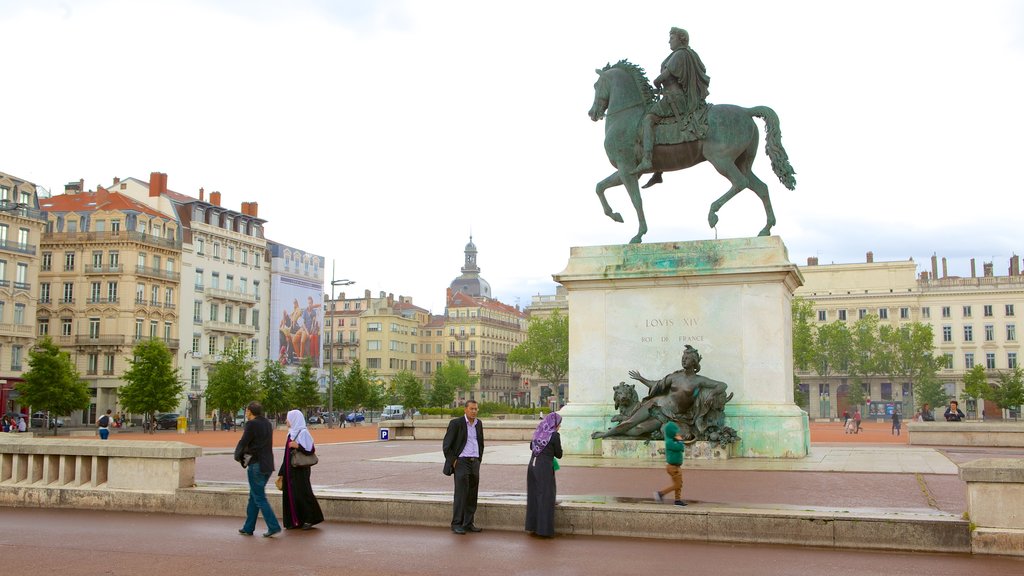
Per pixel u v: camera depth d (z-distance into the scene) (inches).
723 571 352.2
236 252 3875.5
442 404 4707.2
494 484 568.1
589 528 437.4
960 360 4714.6
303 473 459.2
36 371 2282.2
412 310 6387.8
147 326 3324.3
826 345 4350.4
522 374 6884.8
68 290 3280.0
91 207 3378.4
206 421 3479.3
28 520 493.0
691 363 708.0
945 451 958.4
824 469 634.2
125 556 387.2
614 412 754.8
